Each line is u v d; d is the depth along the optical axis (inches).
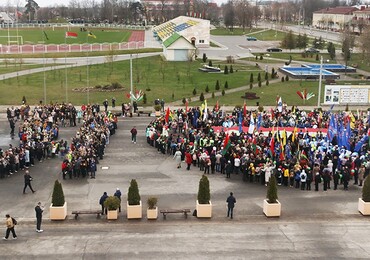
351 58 5059.1
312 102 3127.5
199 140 1929.1
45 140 1966.0
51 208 1323.8
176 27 6181.1
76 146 1861.5
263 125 2277.3
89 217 1357.0
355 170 1652.3
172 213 1389.0
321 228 1299.2
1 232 1253.7
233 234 1258.0
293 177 1625.2
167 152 2028.8
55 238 1224.8
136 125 2518.5
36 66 4229.8
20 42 5718.5
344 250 1179.3
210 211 1353.3
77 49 5103.3
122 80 3742.6
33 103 2989.7
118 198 1371.8
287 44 5743.1
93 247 1180.5
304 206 1449.3
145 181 1662.2
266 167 1627.7
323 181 1615.4
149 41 6195.9
